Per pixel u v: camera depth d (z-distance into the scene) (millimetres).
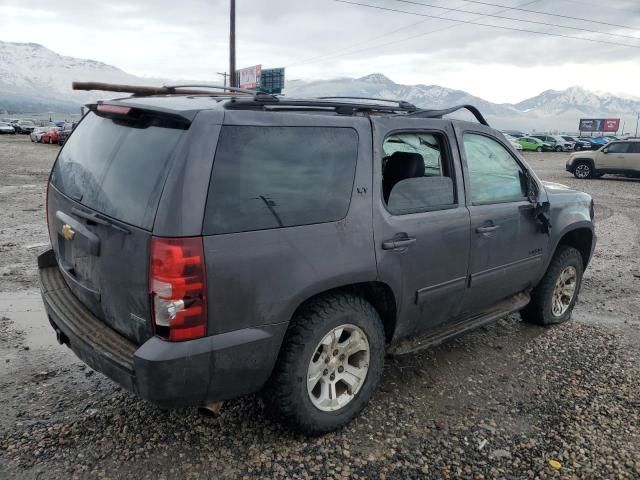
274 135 2760
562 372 4074
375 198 3143
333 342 3045
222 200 2525
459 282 3734
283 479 2781
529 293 4715
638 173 20766
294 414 2932
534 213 4324
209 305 2496
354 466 2904
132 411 3326
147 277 2459
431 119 3617
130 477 2746
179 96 3252
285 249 2717
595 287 6434
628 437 3254
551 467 2963
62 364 3932
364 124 3162
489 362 4207
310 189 2861
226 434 3127
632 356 4406
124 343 2713
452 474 2879
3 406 3338
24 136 51281
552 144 46688
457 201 3699
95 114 3336
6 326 4598
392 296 3299
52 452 2912
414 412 3449
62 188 3295
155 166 2551
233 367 2619
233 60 31641
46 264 3676
